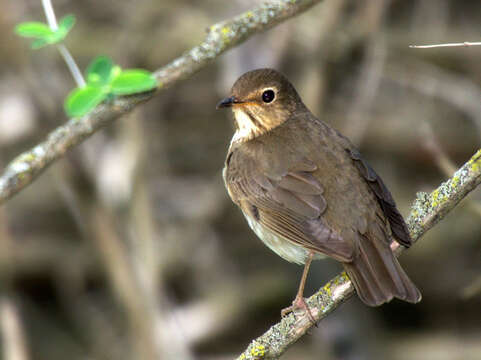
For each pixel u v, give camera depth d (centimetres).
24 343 1230
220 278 1363
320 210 782
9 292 1242
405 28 1452
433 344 1306
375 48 1274
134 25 1363
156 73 790
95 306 1383
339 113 1398
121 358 1331
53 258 1377
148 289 1193
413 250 1351
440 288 1352
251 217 857
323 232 764
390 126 1393
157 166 1438
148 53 1392
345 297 716
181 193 1443
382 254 741
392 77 1355
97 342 1352
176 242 1379
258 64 1304
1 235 1258
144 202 1246
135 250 1220
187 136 1471
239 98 889
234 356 1305
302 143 848
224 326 1317
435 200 720
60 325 1374
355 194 790
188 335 1306
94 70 761
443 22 1402
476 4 1441
